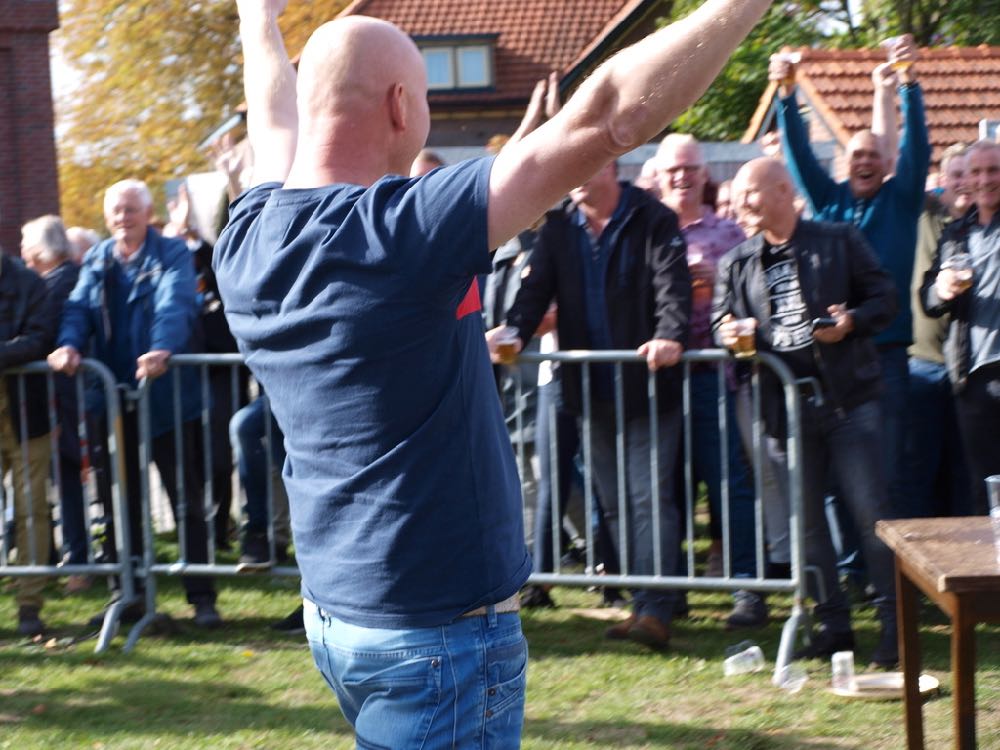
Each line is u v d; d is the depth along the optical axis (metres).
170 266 5.26
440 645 1.88
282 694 4.42
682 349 4.67
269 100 2.28
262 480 5.36
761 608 5.14
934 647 4.75
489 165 1.71
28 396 5.25
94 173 27.98
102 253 5.30
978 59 14.88
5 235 17.95
